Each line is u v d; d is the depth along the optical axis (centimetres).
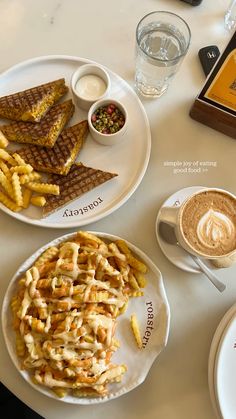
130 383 73
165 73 84
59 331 71
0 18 90
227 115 83
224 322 75
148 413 74
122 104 84
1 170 81
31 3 91
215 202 75
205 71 89
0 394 78
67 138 83
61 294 72
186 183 85
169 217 78
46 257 75
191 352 77
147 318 77
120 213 83
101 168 84
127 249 77
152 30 86
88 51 90
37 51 89
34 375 71
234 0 90
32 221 79
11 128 83
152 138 87
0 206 79
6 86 87
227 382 73
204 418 75
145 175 85
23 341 72
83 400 71
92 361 71
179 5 93
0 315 77
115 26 92
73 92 83
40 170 82
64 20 91
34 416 77
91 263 74
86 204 82
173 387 76
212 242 73
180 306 79
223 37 92
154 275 77
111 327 73
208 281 81
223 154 87
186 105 89
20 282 74
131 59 91
